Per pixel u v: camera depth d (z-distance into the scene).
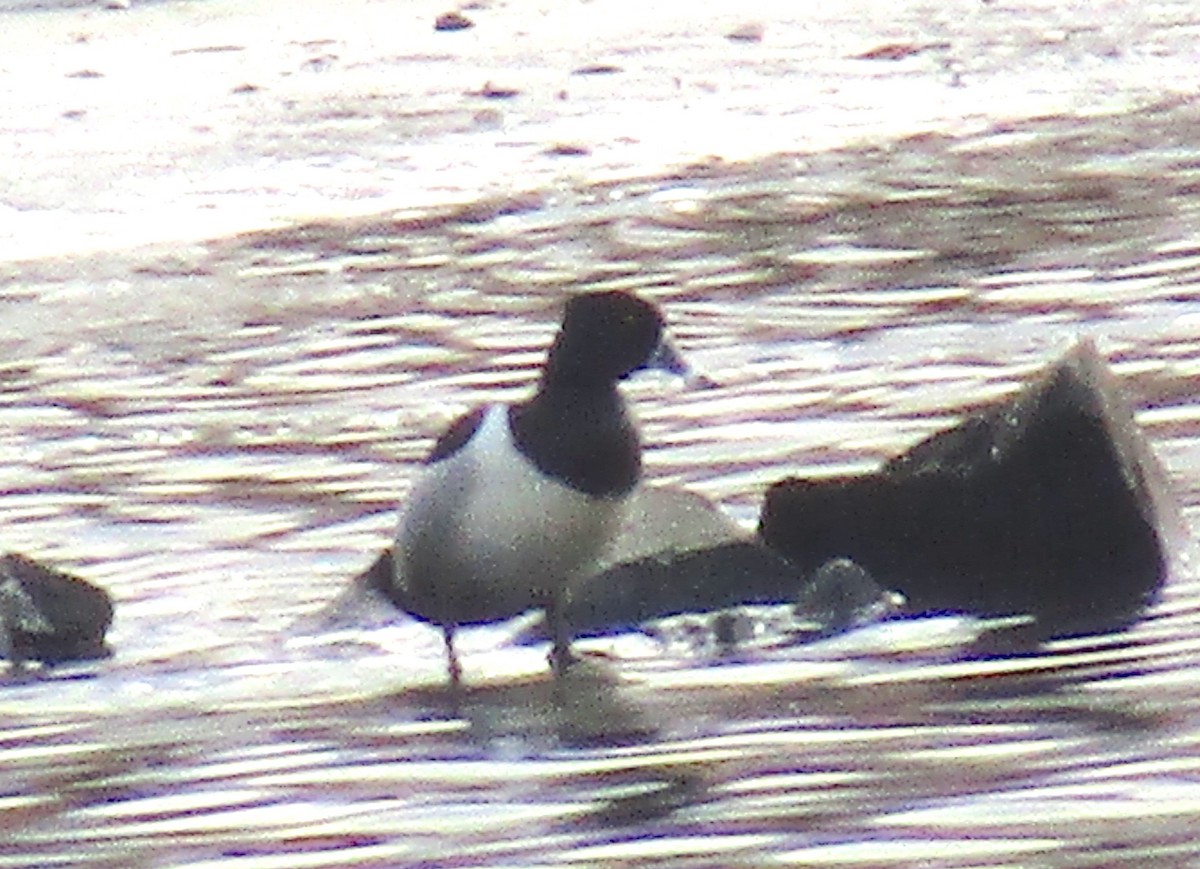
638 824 9.12
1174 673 10.28
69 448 13.45
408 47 23.50
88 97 21.80
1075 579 11.02
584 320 10.21
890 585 11.08
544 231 17.53
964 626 10.82
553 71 22.28
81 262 17.14
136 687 10.48
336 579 11.52
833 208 17.81
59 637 10.84
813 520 11.19
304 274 16.72
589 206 18.12
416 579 10.45
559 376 10.26
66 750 9.90
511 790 9.45
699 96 21.28
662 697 10.21
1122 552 11.07
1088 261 16.22
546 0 25.61
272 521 12.27
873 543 11.15
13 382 14.62
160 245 17.48
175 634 10.99
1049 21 23.91
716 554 11.01
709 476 12.50
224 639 10.94
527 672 10.48
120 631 11.04
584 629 10.79
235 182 19.02
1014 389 13.80
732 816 9.16
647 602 10.88
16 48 24.08
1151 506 11.33
